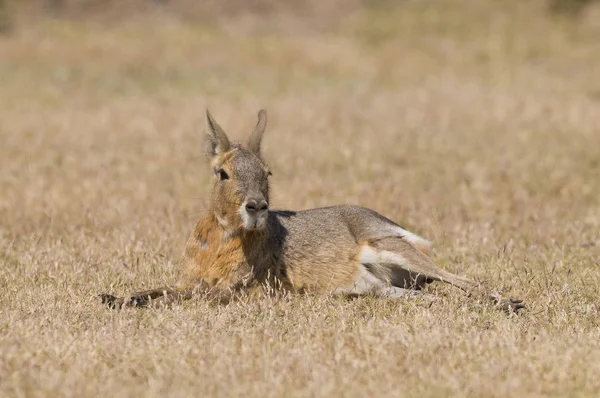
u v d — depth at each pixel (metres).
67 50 47.94
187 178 23.62
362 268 14.10
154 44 50.16
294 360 9.89
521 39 51.50
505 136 29.59
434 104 36.56
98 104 37.44
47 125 31.95
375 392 9.08
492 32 53.19
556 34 52.50
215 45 50.59
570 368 9.88
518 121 32.12
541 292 13.54
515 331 11.14
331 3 60.16
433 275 13.66
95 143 28.92
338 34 55.41
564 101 36.50
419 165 25.75
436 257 15.99
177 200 20.67
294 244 13.65
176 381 9.30
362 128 31.61
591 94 38.88
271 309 12.05
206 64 46.88
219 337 10.83
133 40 50.97
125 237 16.52
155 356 10.09
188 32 53.19
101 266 14.69
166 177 23.89
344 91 41.47
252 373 9.64
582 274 14.71
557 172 24.19
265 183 13.17
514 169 24.66
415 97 38.69
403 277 14.25
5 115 34.09
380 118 33.88
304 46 50.94
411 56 49.31
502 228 18.47
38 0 56.44
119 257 15.30
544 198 21.58
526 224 18.73
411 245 14.09
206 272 13.08
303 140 29.12
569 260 15.80
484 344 10.51
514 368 9.80
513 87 41.25
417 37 53.50
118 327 11.04
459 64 47.88
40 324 11.27
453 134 30.19
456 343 10.53
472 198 21.47
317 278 13.77
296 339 10.91
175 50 49.19
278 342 10.71
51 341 10.49
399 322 11.79
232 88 41.84
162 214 18.70
